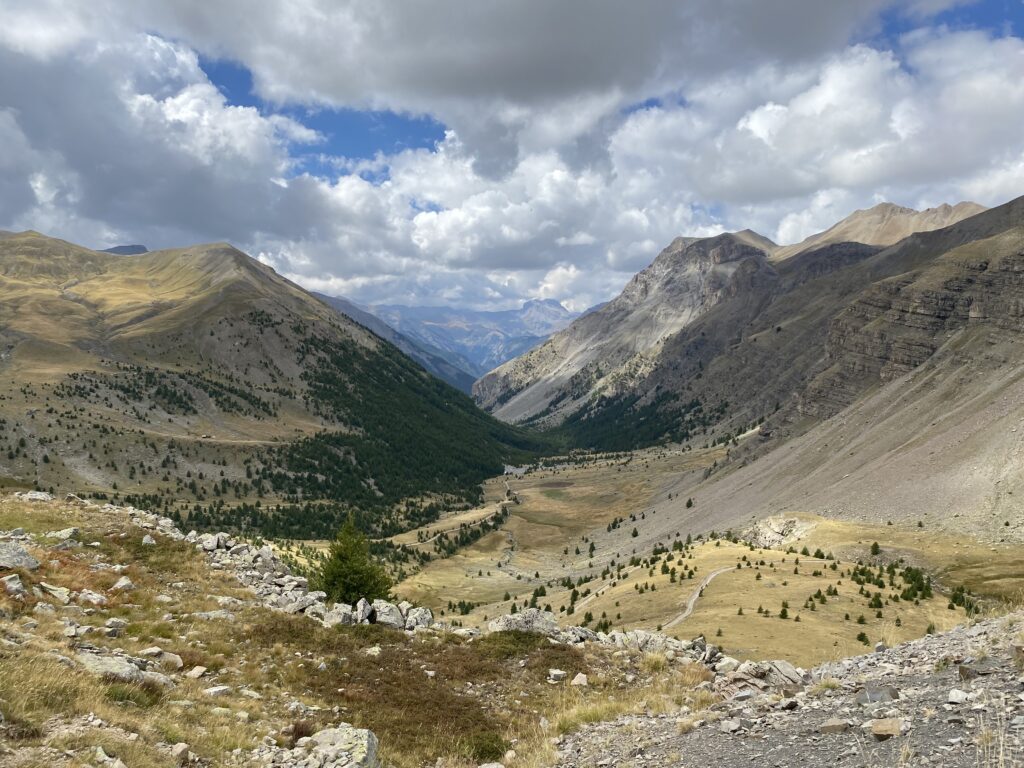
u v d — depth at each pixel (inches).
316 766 618.2
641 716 805.2
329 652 1091.9
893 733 470.3
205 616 1155.3
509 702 981.8
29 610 932.6
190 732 640.4
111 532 1539.1
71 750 493.0
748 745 547.5
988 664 572.1
